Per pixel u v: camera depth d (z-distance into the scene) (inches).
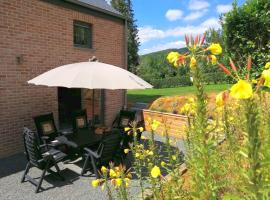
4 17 294.0
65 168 255.0
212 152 80.2
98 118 450.6
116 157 245.3
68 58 376.2
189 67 79.4
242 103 61.5
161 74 1603.1
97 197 196.2
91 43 418.9
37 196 198.8
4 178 232.7
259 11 310.0
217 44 76.1
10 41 301.6
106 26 442.3
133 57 1509.6
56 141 255.4
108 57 449.4
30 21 322.7
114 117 469.7
